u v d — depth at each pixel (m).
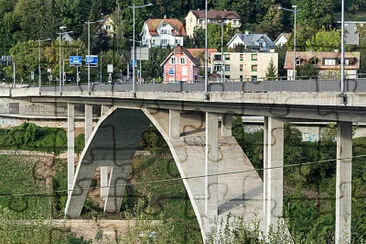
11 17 162.25
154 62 145.50
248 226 42.06
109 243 72.62
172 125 60.50
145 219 45.81
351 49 121.00
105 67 147.25
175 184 89.38
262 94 46.16
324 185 72.31
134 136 82.31
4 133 110.38
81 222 80.69
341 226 45.28
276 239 40.16
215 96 52.00
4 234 49.03
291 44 139.25
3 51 160.75
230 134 57.56
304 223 62.94
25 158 106.19
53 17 161.12
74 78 147.75
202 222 53.59
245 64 133.00
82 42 153.62
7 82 151.75
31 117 111.44
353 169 67.38
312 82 45.41
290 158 75.94
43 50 149.88
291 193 71.19
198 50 146.38
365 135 76.62
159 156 95.25
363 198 62.78
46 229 50.78
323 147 76.44
